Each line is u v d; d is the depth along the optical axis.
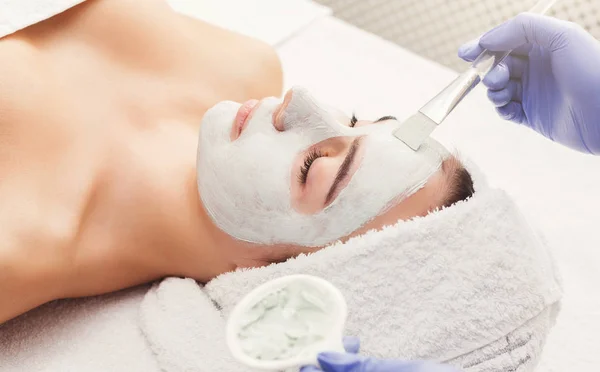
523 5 1.71
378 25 1.95
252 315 0.67
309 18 1.62
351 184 0.87
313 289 0.68
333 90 1.52
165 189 0.98
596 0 1.64
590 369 1.16
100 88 1.04
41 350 0.93
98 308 0.99
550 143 1.49
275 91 1.23
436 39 1.88
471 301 0.82
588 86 1.00
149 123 1.07
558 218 1.36
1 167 0.91
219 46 1.17
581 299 1.25
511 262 0.83
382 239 0.83
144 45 1.09
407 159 0.88
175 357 0.87
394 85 1.56
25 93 0.94
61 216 0.93
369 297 0.83
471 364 0.83
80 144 0.98
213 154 0.93
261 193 0.89
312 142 0.91
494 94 1.10
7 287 0.88
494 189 0.86
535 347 0.85
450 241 0.82
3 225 0.88
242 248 0.93
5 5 0.98
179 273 1.01
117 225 0.98
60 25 1.06
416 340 0.82
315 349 0.65
